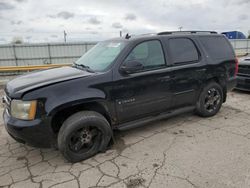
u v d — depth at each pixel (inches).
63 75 137.4
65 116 132.2
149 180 111.3
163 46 159.5
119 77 138.2
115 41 162.7
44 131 120.6
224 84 195.2
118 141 153.9
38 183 112.7
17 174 121.0
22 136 119.3
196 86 175.9
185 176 113.0
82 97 125.8
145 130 169.9
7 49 912.3
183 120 186.9
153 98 153.9
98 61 151.6
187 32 180.9
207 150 137.5
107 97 135.0
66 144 124.2
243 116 193.6
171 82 160.2
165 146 144.4
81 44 977.5
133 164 125.7
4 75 509.0
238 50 1218.6
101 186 108.5
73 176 117.3
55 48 955.3
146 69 149.6
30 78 139.1
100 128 133.4
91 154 134.1
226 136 155.9
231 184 106.0
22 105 118.0
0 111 223.8
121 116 144.4
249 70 257.1
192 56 173.0
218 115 196.9
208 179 110.1
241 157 128.5
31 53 936.9
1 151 146.2
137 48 148.3
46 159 135.6
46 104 118.8
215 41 190.5
